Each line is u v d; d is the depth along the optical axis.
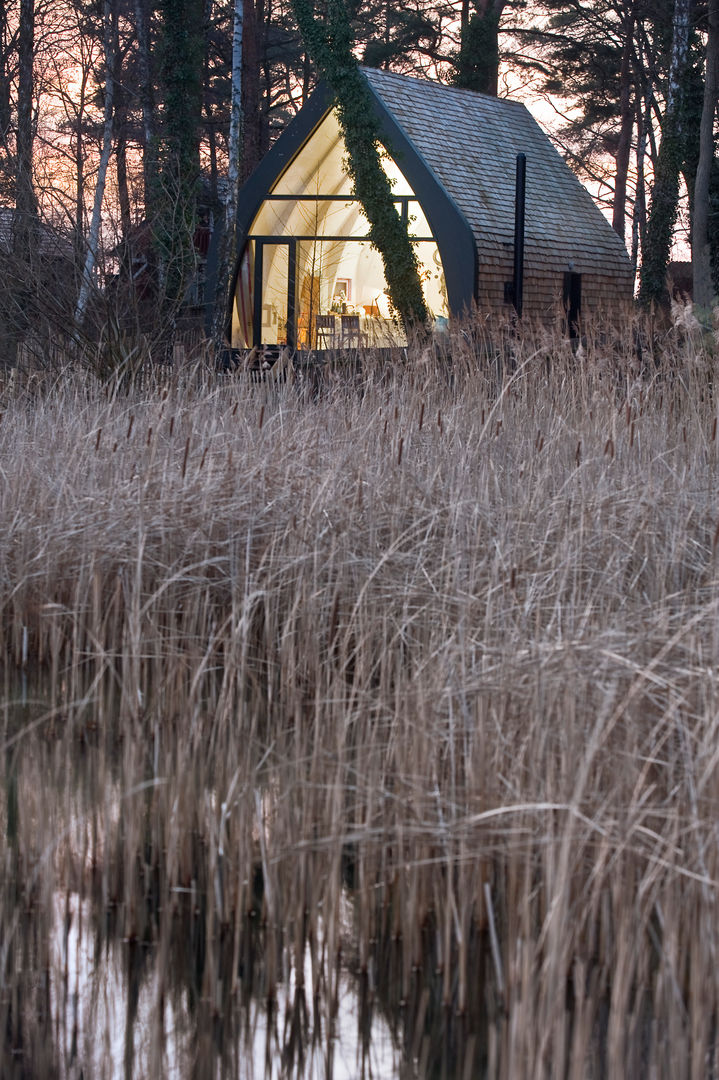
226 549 6.27
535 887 3.69
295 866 3.80
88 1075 3.21
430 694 4.24
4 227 12.16
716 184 21.88
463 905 3.48
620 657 3.89
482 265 18.02
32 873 3.88
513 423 7.82
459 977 3.44
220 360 10.52
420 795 3.85
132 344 10.83
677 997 3.08
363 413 7.77
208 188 26.83
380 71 19.61
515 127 22.72
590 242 21.73
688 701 3.99
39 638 6.12
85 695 5.60
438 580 5.59
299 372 8.91
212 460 6.73
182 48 18.53
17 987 3.53
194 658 5.56
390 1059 3.29
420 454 7.11
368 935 3.65
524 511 5.97
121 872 4.01
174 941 3.74
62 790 4.67
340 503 6.25
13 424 7.91
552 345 8.88
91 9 22.67
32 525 6.44
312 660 5.61
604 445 7.02
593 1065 3.16
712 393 8.47
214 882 3.72
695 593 5.02
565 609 4.92
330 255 19.56
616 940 3.37
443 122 20.09
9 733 5.22
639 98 33.31
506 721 4.09
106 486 6.67
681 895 3.45
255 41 26.38
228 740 4.98
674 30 21.06
